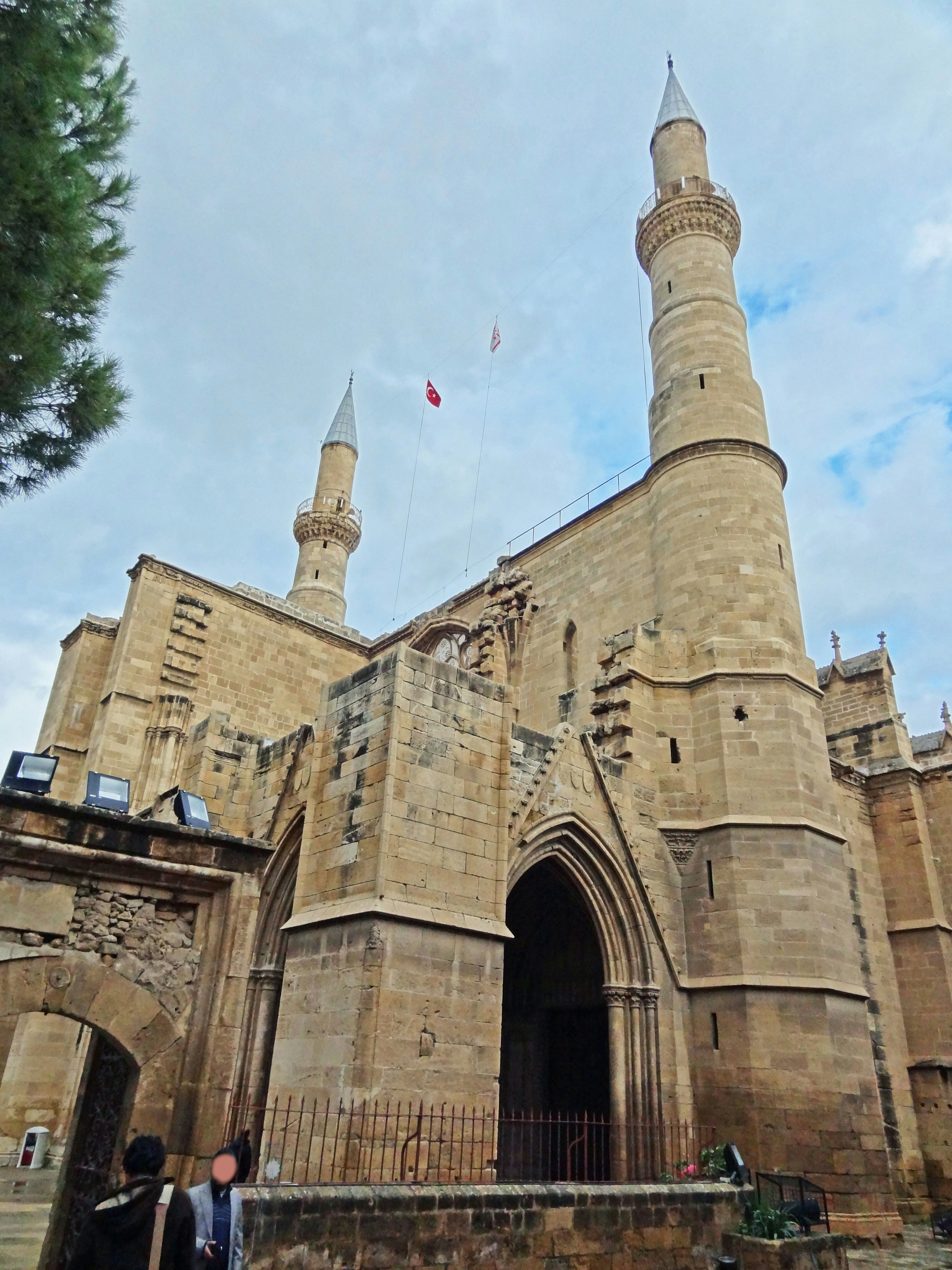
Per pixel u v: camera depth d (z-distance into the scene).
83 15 10.69
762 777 22.56
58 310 11.03
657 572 27.42
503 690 19.73
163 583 34.34
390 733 17.25
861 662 33.38
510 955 26.78
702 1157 18.67
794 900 21.08
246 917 10.23
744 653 24.05
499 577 33.91
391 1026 15.15
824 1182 18.33
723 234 31.94
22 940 9.07
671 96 37.00
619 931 21.14
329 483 56.19
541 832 20.00
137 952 9.69
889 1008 27.06
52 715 34.56
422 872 16.77
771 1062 19.56
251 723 35.06
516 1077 25.17
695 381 28.62
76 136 11.06
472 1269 10.16
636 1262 11.84
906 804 29.67
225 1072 9.53
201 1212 6.98
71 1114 26.23
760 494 26.48
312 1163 14.77
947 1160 25.06
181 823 10.88
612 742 23.77
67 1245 9.84
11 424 10.60
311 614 39.25
